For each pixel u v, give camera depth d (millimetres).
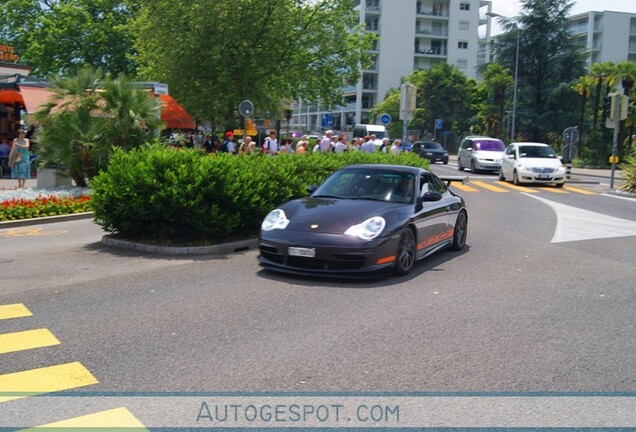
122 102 17531
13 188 18766
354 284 7980
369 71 84312
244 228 11234
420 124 68125
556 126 58531
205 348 5508
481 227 13828
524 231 13219
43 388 4645
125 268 8914
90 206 10789
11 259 9562
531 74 61094
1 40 47375
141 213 10320
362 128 53625
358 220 8109
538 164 25203
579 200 20156
